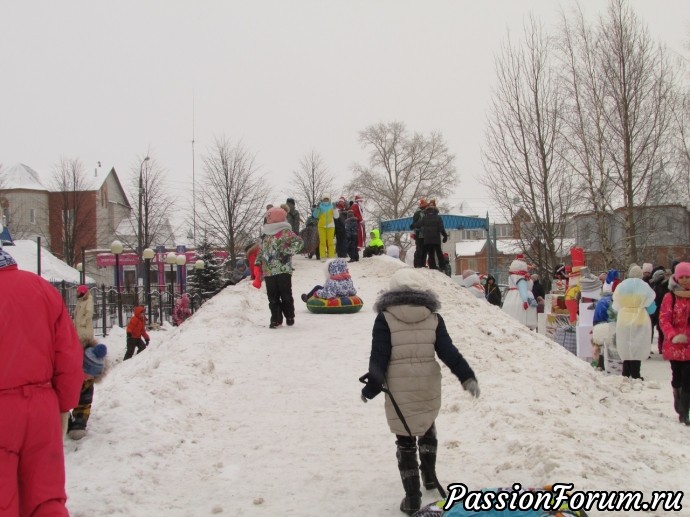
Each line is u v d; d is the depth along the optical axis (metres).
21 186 66.00
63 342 4.07
